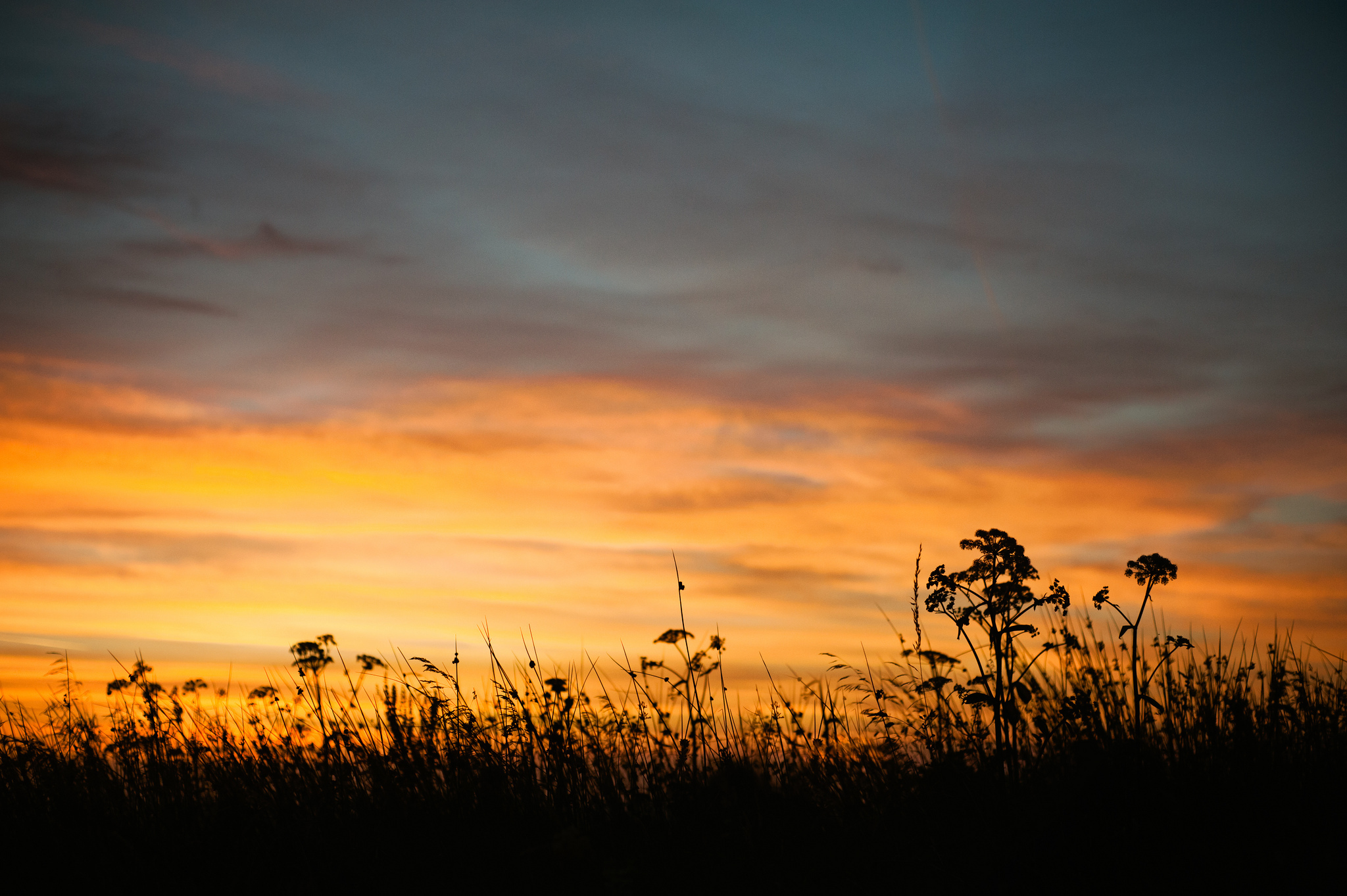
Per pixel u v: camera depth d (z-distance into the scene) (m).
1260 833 3.59
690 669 4.75
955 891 3.71
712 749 4.56
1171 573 4.04
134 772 4.81
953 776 4.05
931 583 4.09
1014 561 3.94
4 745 4.92
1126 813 3.71
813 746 4.62
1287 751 4.05
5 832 4.26
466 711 4.87
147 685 5.31
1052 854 3.66
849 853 4.03
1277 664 4.59
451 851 4.20
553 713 4.75
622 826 4.30
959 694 4.11
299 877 4.08
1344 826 3.60
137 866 4.12
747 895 3.90
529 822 4.32
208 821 4.46
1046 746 4.11
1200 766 3.94
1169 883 3.49
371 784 4.60
